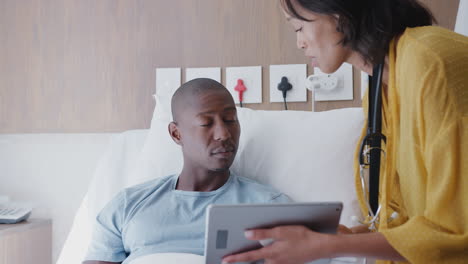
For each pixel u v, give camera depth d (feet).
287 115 4.85
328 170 4.50
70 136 6.35
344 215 4.36
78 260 5.02
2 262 5.08
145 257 3.70
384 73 3.32
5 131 6.11
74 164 6.33
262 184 4.45
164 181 4.42
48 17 6.05
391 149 3.13
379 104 3.32
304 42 3.21
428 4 5.39
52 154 6.37
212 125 4.08
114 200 4.27
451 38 2.69
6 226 5.43
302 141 4.64
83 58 5.98
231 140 4.10
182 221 4.06
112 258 4.11
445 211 2.49
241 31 5.76
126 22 5.93
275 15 5.71
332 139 4.60
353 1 2.93
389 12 2.96
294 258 2.64
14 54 6.10
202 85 4.22
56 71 6.02
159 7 5.89
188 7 5.85
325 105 5.62
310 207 2.68
